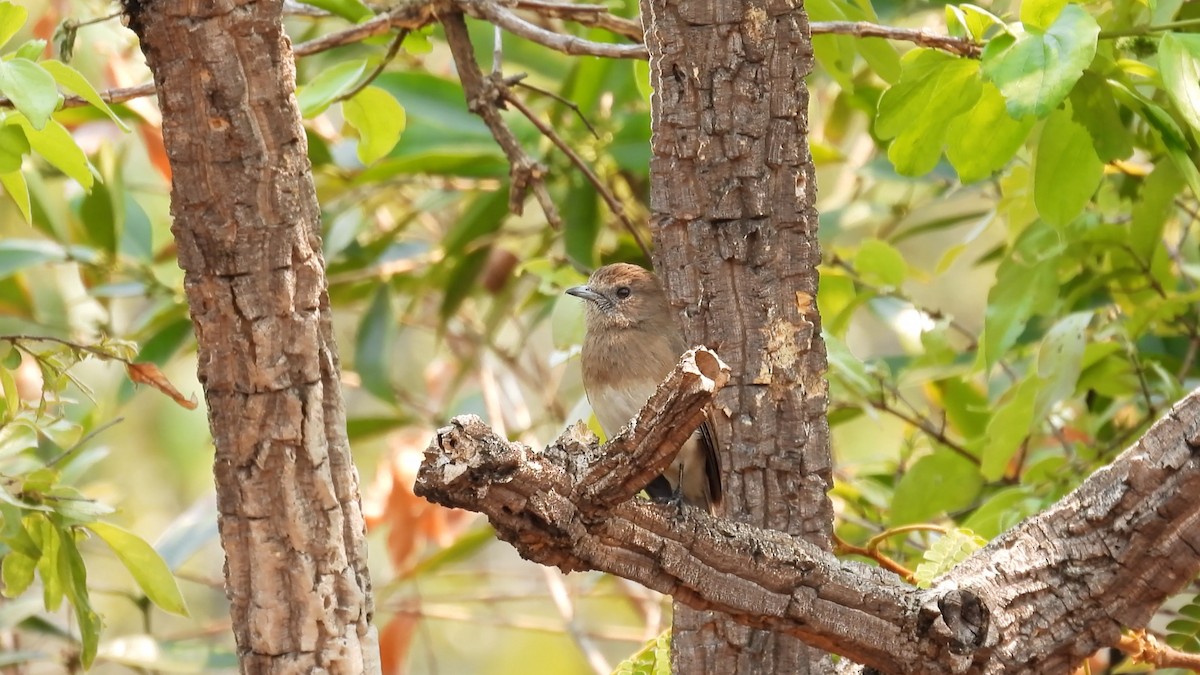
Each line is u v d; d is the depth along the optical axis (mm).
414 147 12211
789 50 6023
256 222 5289
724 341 6184
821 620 5672
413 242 13461
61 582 7883
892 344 16422
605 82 11500
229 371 5406
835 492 10977
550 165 11734
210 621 16234
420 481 4707
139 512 15789
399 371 17281
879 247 10508
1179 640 7531
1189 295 9391
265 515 5477
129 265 12500
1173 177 9023
